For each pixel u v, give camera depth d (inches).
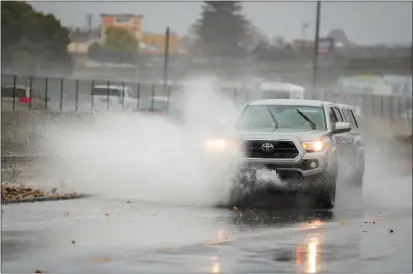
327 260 850.8
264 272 766.5
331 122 1353.3
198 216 1145.4
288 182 1256.8
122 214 1131.9
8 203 1216.2
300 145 1251.8
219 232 1000.9
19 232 941.8
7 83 3260.3
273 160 1253.1
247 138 1270.9
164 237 945.5
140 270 757.3
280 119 1347.2
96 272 746.8
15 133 1914.4
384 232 1083.3
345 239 1001.5
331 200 1298.0
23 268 755.4
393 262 858.1
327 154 1268.5
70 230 968.3
